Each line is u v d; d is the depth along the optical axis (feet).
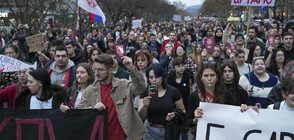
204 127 12.60
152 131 14.08
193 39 50.52
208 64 13.11
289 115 11.82
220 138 12.46
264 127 12.06
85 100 12.71
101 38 39.17
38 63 26.76
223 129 12.43
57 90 13.07
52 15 53.06
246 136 12.23
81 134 11.80
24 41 34.37
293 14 99.35
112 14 97.40
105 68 11.97
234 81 14.17
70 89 16.75
